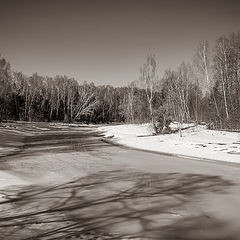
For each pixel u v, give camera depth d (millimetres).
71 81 120812
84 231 7562
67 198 10414
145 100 70062
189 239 7211
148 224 8039
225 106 41969
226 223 8125
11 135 38750
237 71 45125
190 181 13086
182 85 46125
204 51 46375
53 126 70375
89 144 30734
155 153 23469
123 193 11102
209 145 26078
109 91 129000
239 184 12469
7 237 7176
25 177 13734
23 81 98938
